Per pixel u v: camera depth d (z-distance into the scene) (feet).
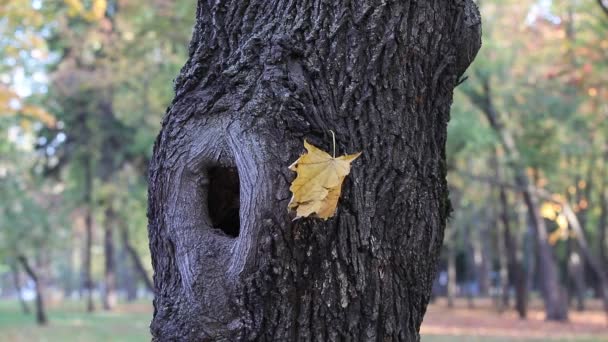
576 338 55.77
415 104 7.34
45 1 33.01
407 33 7.24
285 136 6.63
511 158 60.90
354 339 6.68
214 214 7.20
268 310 6.51
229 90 7.04
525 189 64.08
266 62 6.97
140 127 60.08
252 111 6.77
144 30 45.65
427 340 53.67
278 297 6.49
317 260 6.54
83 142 72.38
